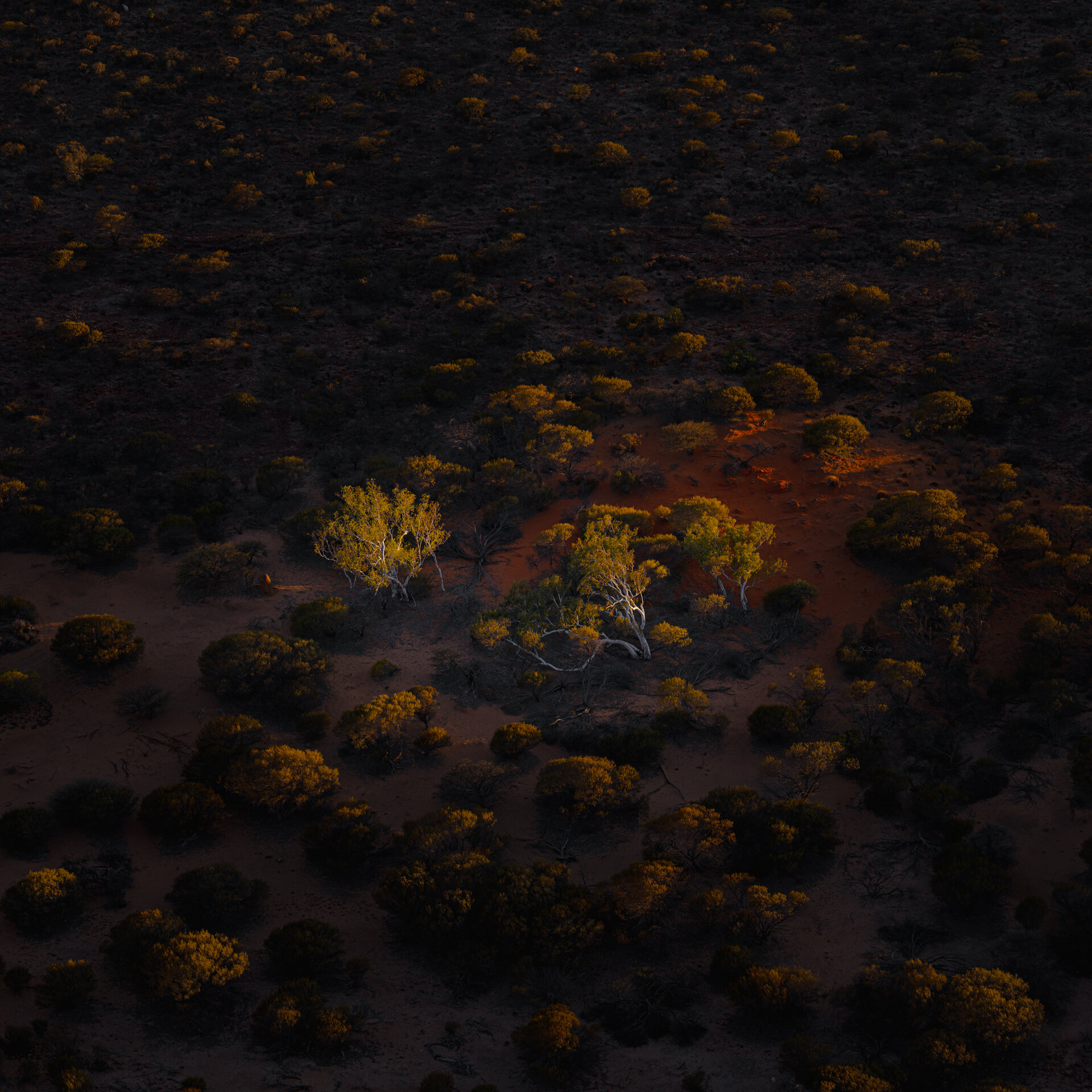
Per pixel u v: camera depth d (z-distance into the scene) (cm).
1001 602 5341
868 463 6419
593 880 3862
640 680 5078
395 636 5406
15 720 4712
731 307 8606
